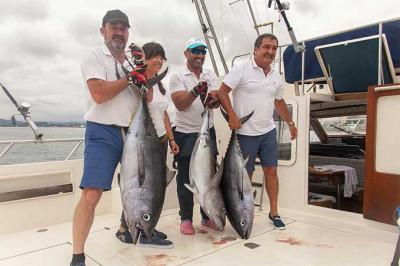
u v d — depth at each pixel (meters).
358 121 5.58
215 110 4.41
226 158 2.93
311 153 5.18
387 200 2.82
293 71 4.28
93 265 2.38
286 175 3.74
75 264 2.24
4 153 3.15
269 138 3.30
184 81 3.15
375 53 3.44
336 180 4.04
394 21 3.39
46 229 3.21
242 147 3.26
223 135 4.32
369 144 2.94
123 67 2.34
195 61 3.13
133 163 2.25
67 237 2.98
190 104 2.97
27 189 3.26
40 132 3.29
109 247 2.72
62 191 3.44
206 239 2.91
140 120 2.30
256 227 3.21
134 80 2.24
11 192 3.12
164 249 2.67
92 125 2.36
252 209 2.90
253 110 3.20
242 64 3.17
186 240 2.89
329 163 4.77
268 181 3.32
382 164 2.87
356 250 2.61
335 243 2.76
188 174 3.14
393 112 2.80
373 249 2.63
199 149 2.81
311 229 3.12
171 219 3.56
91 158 2.30
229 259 2.46
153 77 2.51
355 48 3.56
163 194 2.39
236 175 2.88
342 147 4.86
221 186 2.90
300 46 3.85
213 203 2.81
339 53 3.69
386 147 2.85
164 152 2.45
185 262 2.42
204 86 2.82
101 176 2.28
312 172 4.12
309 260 2.44
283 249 2.65
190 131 3.18
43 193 3.31
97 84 2.24
